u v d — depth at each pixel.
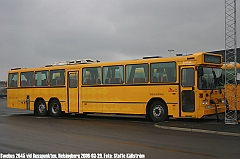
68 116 22.61
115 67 19.02
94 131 14.33
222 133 13.20
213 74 17.05
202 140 11.76
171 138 12.23
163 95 17.12
